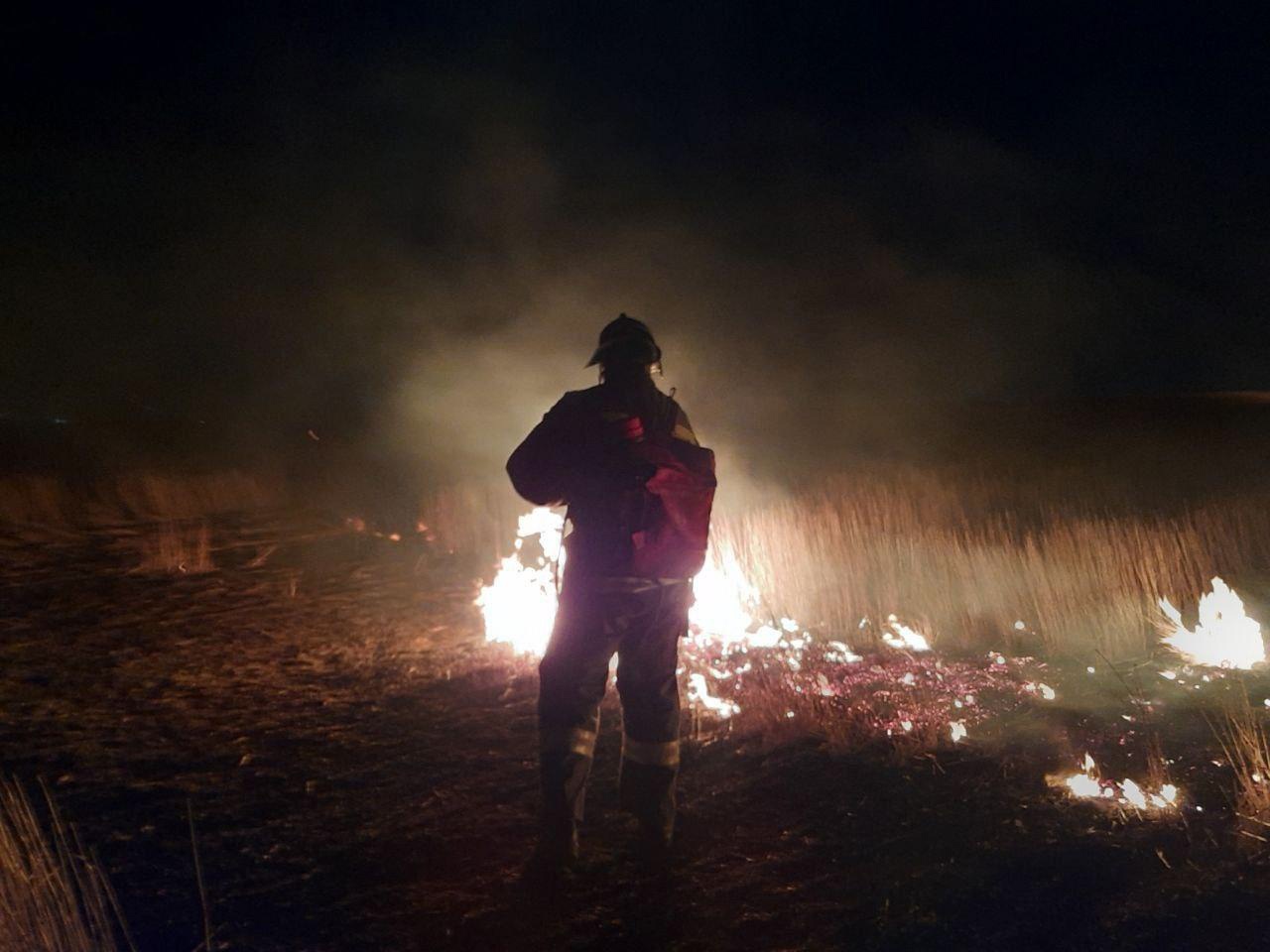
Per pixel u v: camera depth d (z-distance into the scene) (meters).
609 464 3.45
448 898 3.23
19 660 5.99
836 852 3.47
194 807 3.90
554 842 3.31
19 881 3.01
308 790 4.05
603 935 3.02
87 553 9.35
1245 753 4.04
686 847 3.56
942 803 3.78
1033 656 5.66
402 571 8.70
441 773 4.22
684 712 4.86
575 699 3.43
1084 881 3.20
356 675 5.65
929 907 3.10
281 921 3.09
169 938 2.99
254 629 6.74
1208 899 3.04
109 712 5.05
